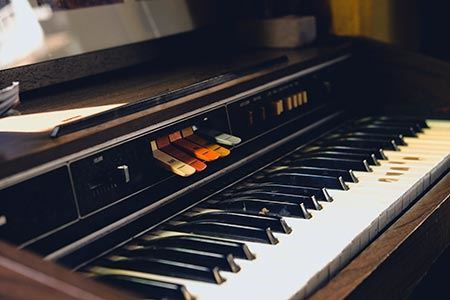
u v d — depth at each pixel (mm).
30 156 732
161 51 1399
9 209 713
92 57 1245
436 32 1831
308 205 941
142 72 1292
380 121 1409
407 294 894
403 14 1718
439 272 1470
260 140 1134
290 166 1132
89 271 792
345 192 1002
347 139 1267
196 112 993
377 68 1510
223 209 967
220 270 762
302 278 736
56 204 766
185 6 1442
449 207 1030
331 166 1113
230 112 1062
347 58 1438
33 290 548
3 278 549
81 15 1218
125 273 776
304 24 1447
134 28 1322
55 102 1046
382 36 1643
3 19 1093
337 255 790
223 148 994
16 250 566
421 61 1458
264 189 1021
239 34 1544
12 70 1110
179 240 832
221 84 1069
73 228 790
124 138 864
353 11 1543
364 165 1095
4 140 794
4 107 938
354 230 858
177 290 699
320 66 1327
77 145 792
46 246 755
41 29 1149
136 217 880
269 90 1161
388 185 1019
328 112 1355
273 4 1549
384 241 877
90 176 812
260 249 819
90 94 1097
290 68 1222
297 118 1244
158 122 921
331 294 737
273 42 1479
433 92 1460
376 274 797
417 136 1301
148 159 903
